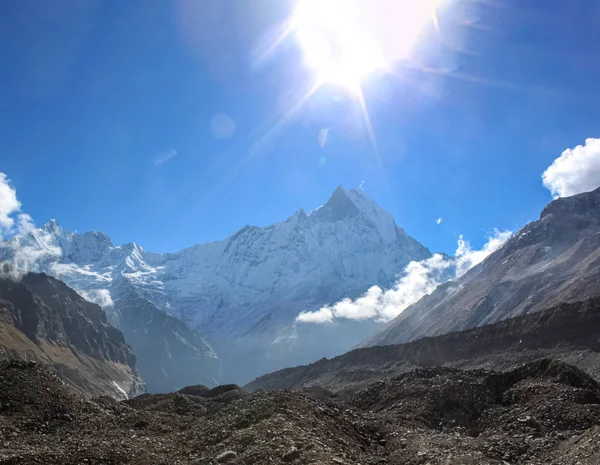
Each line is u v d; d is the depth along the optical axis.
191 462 22.36
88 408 33.84
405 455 25.12
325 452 20.59
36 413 30.73
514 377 42.66
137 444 25.66
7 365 36.28
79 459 21.86
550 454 24.97
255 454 21.03
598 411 32.06
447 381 41.44
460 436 30.62
